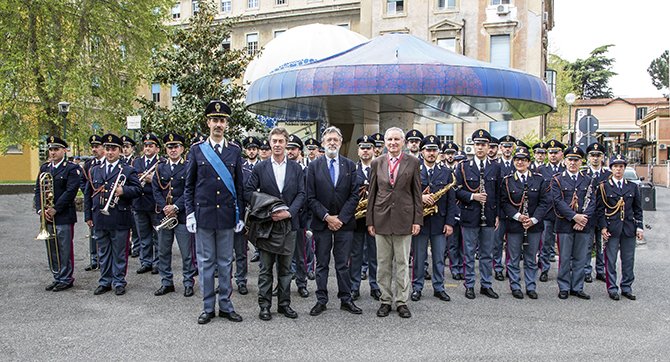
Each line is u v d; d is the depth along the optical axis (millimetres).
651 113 51312
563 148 10281
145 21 23016
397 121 13742
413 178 6625
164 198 7992
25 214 18078
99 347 5547
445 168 7766
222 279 6457
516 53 27469
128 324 6289
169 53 16422
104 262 7723
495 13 27609
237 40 35312
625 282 7785
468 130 28328
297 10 33250
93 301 7266
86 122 22594
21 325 6230
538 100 11125
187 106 16062
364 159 8000
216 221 6309
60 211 7797
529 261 7770
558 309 7133
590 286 8539
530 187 7793
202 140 6672
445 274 9289
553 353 5500
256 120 16953
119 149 7922
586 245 7746
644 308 7215
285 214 6289
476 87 10086
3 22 20828
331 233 6777
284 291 6621
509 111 13195
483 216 7676
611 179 7809
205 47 16484
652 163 48031
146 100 17047
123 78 23922
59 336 5867
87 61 22703
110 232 7676
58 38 21781
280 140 6574
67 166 7953
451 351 5520
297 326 6254
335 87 10172
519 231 7750
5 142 22250
